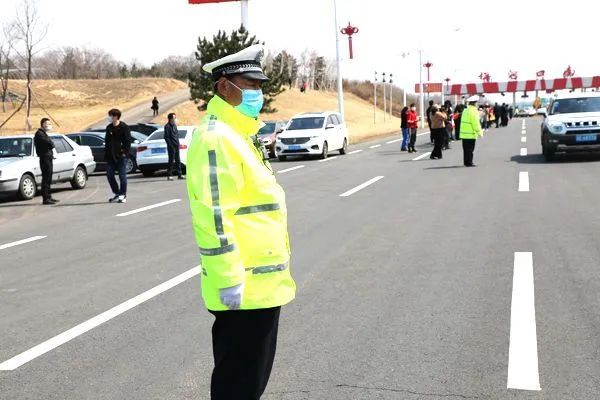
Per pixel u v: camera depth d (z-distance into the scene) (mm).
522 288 5777
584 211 9586
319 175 16969
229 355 2826
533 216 9336
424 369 4086
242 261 2678
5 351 4707
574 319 4902
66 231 10070
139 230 9820
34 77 90938
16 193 14648
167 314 5445
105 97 80625
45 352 4648
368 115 86688
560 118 17422
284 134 23375
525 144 25609
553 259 6773
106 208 12664
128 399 3803
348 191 13266
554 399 3617
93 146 22391
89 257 7941
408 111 24297
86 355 4555
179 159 18766
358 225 9273
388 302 5539
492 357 4242
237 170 2666
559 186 12500
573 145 17031
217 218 2592
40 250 8578
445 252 7324
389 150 26328
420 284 6062
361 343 4586
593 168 15484
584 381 3830
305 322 5094
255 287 2742
